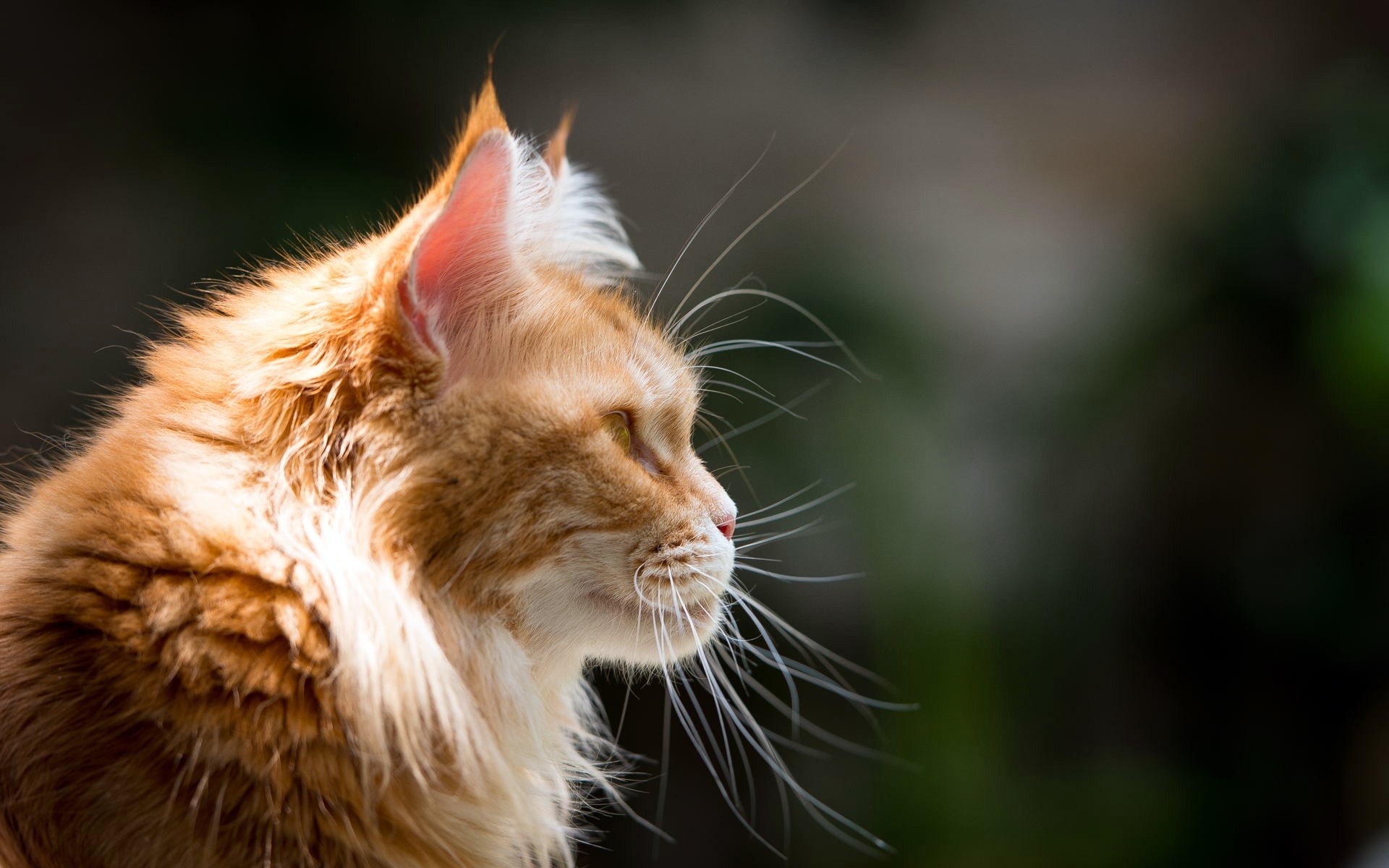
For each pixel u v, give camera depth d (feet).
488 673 5.79
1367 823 16.88
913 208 19.99
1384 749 17.02
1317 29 20.94
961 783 15.42
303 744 5.08
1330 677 17.79
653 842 14.84
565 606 6.11
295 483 5.35
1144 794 17.12
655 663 6.68
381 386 5.39
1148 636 18.56
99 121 15.88
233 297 6.27
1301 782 17.52
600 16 18.33
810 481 15.03
